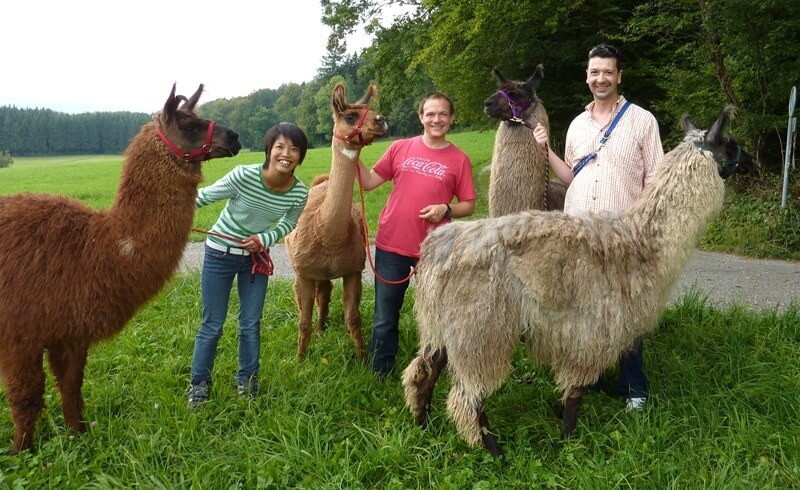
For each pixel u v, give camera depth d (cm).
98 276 313
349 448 334
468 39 1245
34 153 6469
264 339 509
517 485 303
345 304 465
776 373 409
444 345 341
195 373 384
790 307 541
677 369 429
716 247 938
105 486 288
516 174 456
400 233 414
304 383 409
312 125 6000
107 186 2133
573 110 1419
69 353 334
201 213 1306
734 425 352
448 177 411
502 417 378
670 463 312
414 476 311
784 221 915
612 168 379
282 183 367
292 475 307
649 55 1333
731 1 891
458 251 327
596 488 293
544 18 1210
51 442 328
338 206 395
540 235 319
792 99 891
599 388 421
